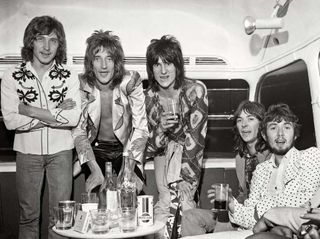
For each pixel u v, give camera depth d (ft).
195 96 11.23
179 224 11.09
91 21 11.79
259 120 10.83
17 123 10.64
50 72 10.92
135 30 11.91
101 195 9.90
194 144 11.15
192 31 12.05
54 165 11.01
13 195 12.12
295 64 11.16
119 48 11.18
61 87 10.92
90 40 11.14
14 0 11.53
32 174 11.00
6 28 11.62
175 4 11.89
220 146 12.92
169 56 11.10
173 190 11.24
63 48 11.15
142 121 11.35
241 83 12.64
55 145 10.98
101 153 11.67
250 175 10.91
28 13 11.62
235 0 11.76
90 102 11.20
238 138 11.26
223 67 12.29
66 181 11.09
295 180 8.93
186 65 12.19
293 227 7.99
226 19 11.98
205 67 12.24
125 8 11.81
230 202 9.32
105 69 11.04
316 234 7.48
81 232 8.95
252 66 12.31
